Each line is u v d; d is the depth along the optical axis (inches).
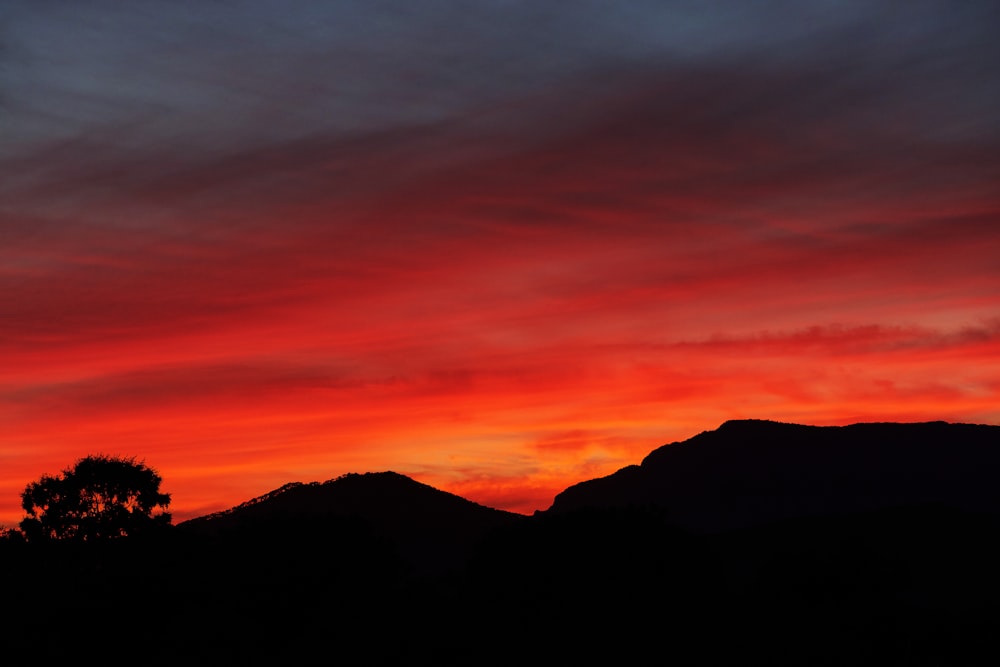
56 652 1775.3
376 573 1947.6
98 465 1980.8
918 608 2632.9
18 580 1892.2
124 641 1812.3
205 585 1915.6
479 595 1941.4
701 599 1911.9
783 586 2292.1
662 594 1871.3
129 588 1833.2
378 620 1872.5
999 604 2960.1
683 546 1964.8
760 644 1936.5
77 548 1951.3
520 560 1946.4
